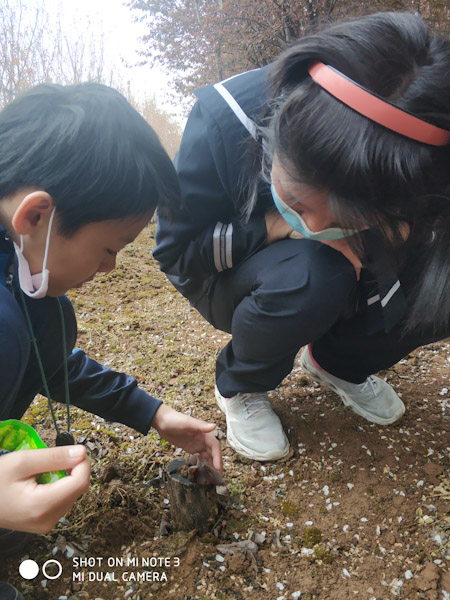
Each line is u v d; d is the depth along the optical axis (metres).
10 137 0.83
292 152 0.84
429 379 1.91
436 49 0.81
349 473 1.44
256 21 4.00
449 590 1.10
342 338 1.55
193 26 5.16
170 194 0.92
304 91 0.84
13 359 0.85
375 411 1.65
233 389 1.50
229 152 1.19
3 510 0.76
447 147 0.79
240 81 1.21
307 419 1.67
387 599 1.08
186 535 1.22
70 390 1.31
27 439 0.87
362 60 0.78
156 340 2.25
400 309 1.32
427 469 1.44
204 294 1.59
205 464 1.21
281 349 1.34
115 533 1.21
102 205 0.82
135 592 1.09
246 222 1.29
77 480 0.76
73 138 0.80
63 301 1.20
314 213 0.95
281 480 1.42
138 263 3.46
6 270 0.92
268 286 1.25
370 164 0.77
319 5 3.46
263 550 1.20
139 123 0.89
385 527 1.26
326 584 1.12
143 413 1.32
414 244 1.12
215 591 1.10
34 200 0.78
